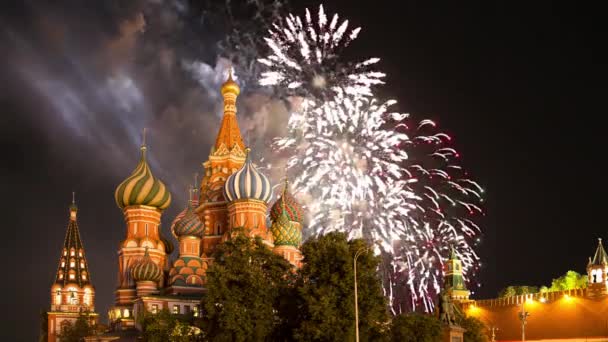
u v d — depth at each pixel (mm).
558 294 108688
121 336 89875
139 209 106125
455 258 131750
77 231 129875
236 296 67000
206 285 68688
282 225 104938
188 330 70750
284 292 68562
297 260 104188
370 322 64062
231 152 114562
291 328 67625
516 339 113062
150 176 107938
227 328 64562
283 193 109938
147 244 103875
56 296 123250
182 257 102438
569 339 105000
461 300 123938
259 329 65250
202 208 111750
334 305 63812
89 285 126125
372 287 66625
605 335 100250
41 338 123250
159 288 101375
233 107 119062
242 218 102312
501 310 116750
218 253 71688
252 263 69812
